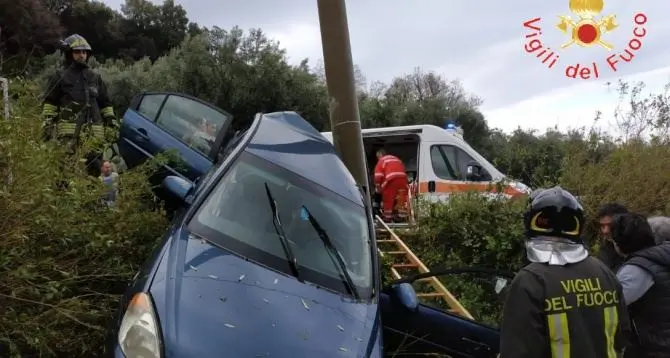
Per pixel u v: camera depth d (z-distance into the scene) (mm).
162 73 28266
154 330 2891
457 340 4262
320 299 3418
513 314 2658
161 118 7266
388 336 4230
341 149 6695
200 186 4273
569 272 2674
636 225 3832
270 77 27922
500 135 39031
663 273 3674
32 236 3938
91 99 6754
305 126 5250
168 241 3654
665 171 9906
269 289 3354
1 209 3658
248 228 3822
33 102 4383
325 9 6672
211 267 3408
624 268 3768
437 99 38938
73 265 4168
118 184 4926
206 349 2824
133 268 4547
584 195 9438
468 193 8938
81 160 4680
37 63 5363
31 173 3771
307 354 2945
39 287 3771
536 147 10461
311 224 3955
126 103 27328
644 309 3713
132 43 47406
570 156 10016
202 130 7234
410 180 11836
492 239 8281
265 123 5000
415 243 8750
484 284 7551
